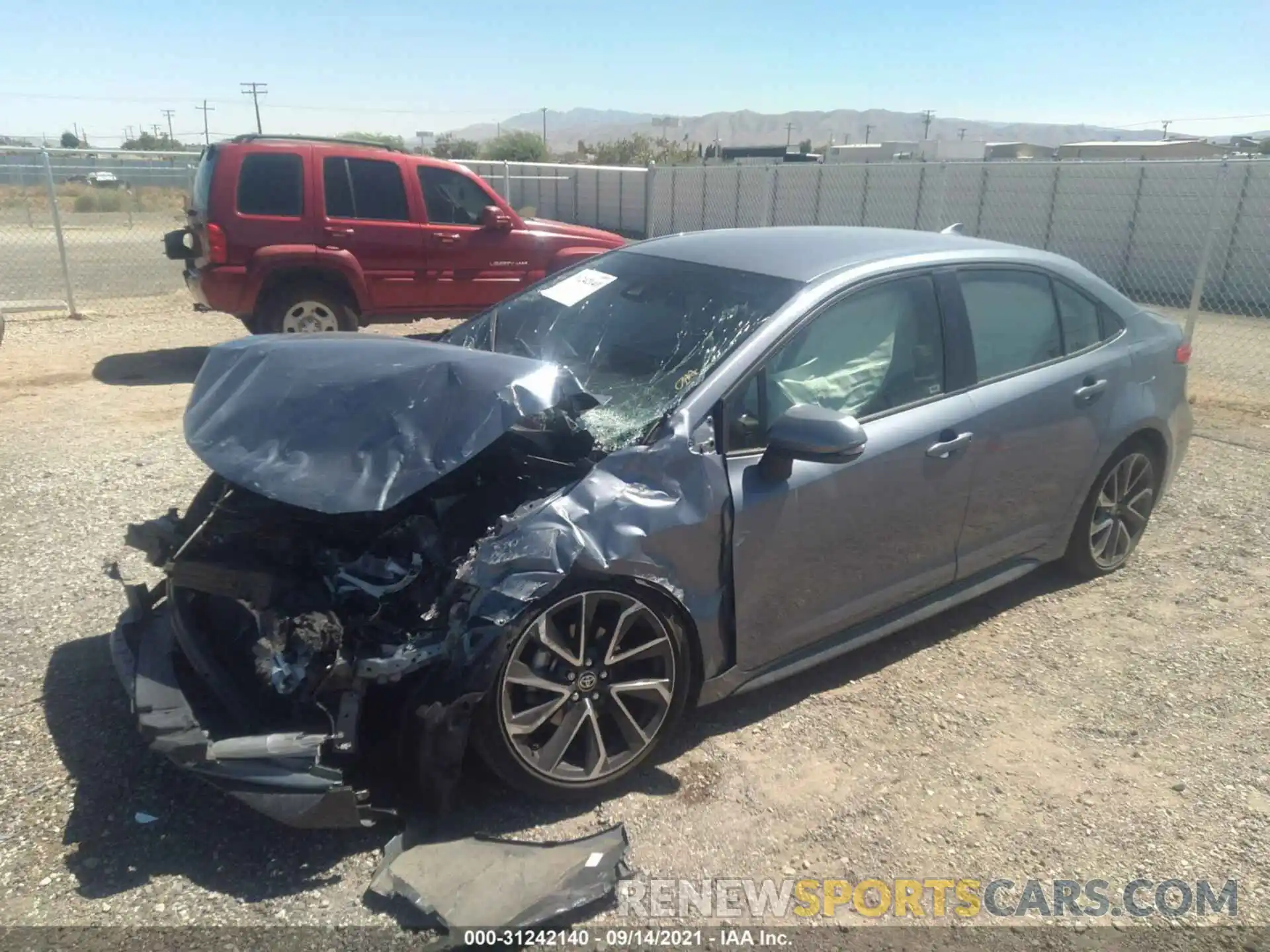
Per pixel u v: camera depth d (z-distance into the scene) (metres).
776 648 3.58
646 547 3.10
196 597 3.33
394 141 18.83
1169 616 4.62
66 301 12.75
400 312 9.55
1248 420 8.34
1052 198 21.34
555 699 3.07
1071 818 3.21
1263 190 17.83
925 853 3.03
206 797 3.13
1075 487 4.54
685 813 3.16
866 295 3.80
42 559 4.82
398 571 3.01
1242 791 3.36
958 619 4.56
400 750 2.98
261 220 8.73
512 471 3.34
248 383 3.46
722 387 3.38
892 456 3.68
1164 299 19.75
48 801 3.08
